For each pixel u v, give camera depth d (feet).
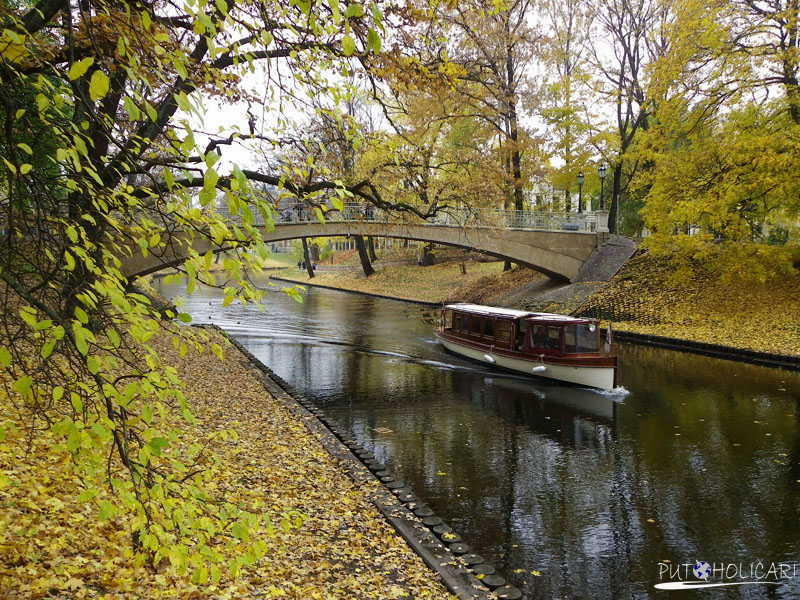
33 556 16.43
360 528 26.09
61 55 18.62
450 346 83.10
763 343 72.08
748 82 80.69
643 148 96.84
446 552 24.95
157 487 11.14
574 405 55.62
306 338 91.56
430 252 171.53
